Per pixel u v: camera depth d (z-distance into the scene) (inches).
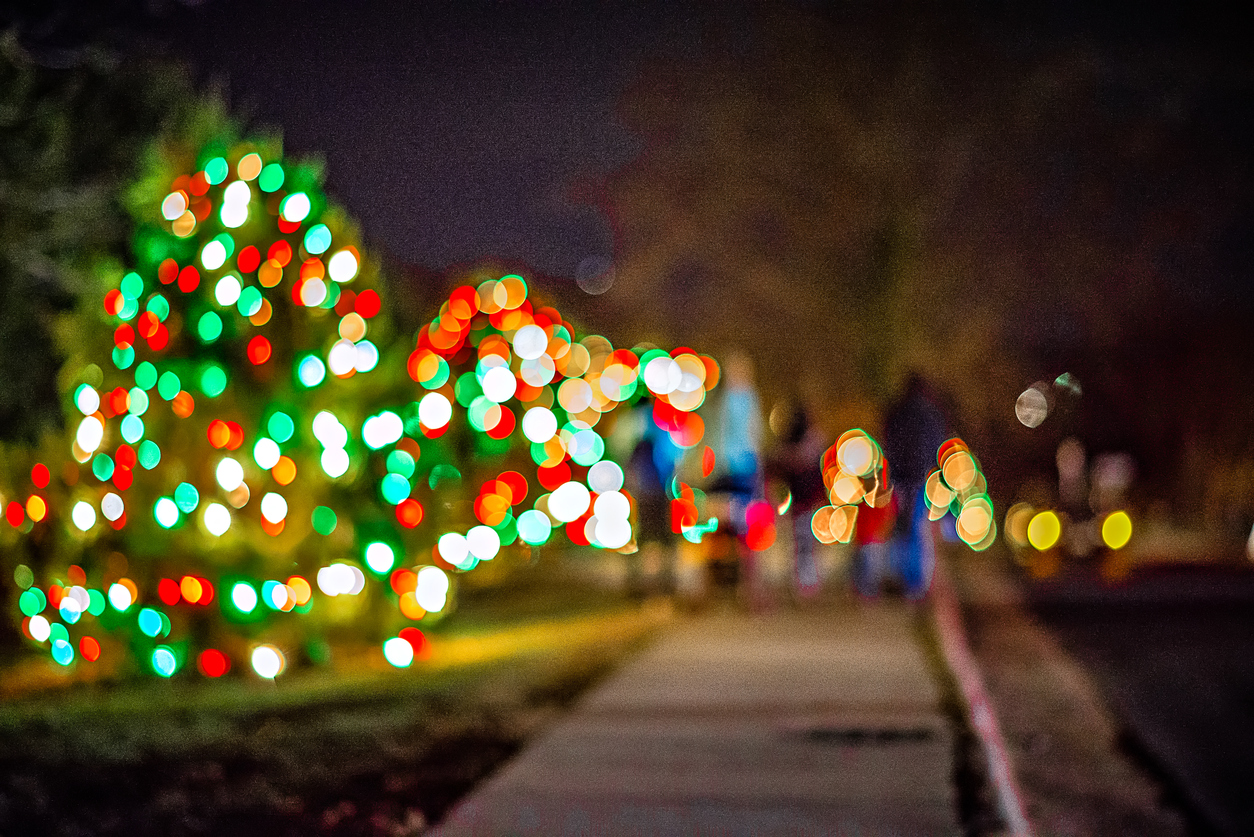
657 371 882.8
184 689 402.6
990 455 2220.7
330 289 392.2
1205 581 938.1
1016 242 1411.2
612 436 716.7
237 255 384.8
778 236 1439.5
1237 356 2185.0
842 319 1400.1
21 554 397.4
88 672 395.9
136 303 386.0
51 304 559.2
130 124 588.1
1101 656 558.6
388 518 404.2
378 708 369.4
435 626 539.8
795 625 556.1
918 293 1390.3
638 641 508.7
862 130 1389.0
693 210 1443.2
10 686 410.3
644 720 346.3
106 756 308.0
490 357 510.6
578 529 691.4
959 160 1381.6
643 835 241.3
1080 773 344.2
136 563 387.2
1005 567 1173.7
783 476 655.1
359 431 393.4
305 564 393.7
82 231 535.8
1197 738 399.2
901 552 626.8
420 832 248.4
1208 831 299.6
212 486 382.0
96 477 385.4
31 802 270.1
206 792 279.0
